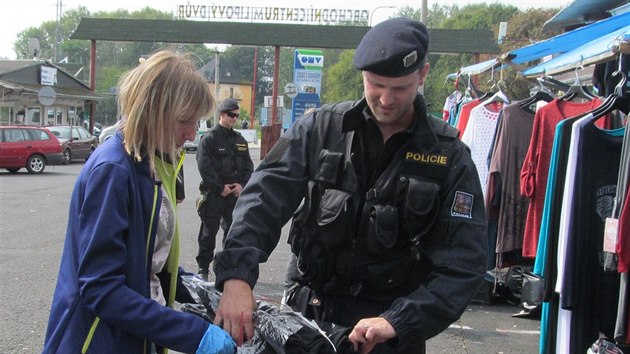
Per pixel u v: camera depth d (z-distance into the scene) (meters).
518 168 4.95
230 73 76.56
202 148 6.36
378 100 1.88
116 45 90.06
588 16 7.64
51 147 18.92
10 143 18.23
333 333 1.90
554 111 4.10
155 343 1.79
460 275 1.88
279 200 2.01
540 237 3.42
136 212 1.75
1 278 6.02
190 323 1.71
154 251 1.90
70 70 56.69
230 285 1.83
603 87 4.31
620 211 2.78
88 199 1.69
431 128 1.98
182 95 1.79
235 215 1.98
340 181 2.01
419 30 1.89
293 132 2.10
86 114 33.31
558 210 3.32
